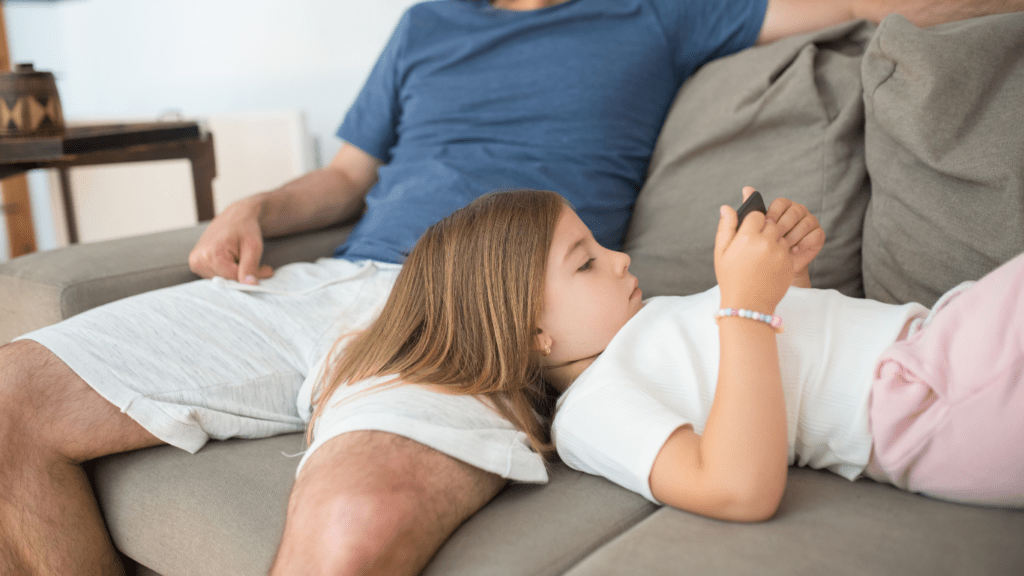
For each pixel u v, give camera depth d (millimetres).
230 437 884
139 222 2879
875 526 576
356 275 1131
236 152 2604
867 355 698
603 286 794
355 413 688
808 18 1291
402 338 802
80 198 2947
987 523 583
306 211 1361
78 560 784
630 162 1333
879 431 656
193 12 2922
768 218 819
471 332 781
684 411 695
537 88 1335
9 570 741
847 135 1078
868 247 1038
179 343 901
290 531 610
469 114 1353
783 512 616
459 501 649
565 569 588
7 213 3154
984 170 886
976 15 1106
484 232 799
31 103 1533
